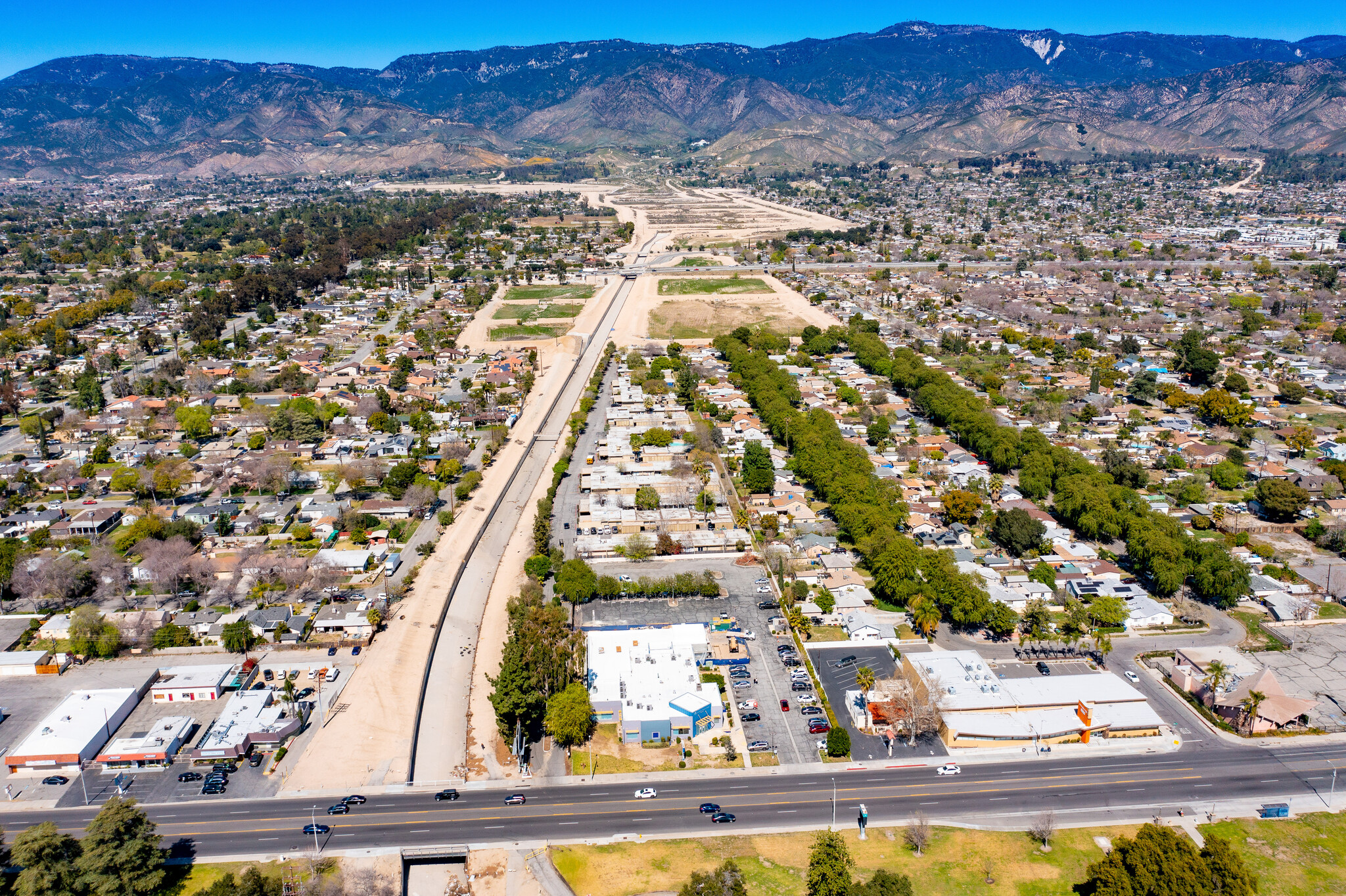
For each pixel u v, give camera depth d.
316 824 135.25
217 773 144.88
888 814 138.00
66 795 142.12
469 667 181.38
